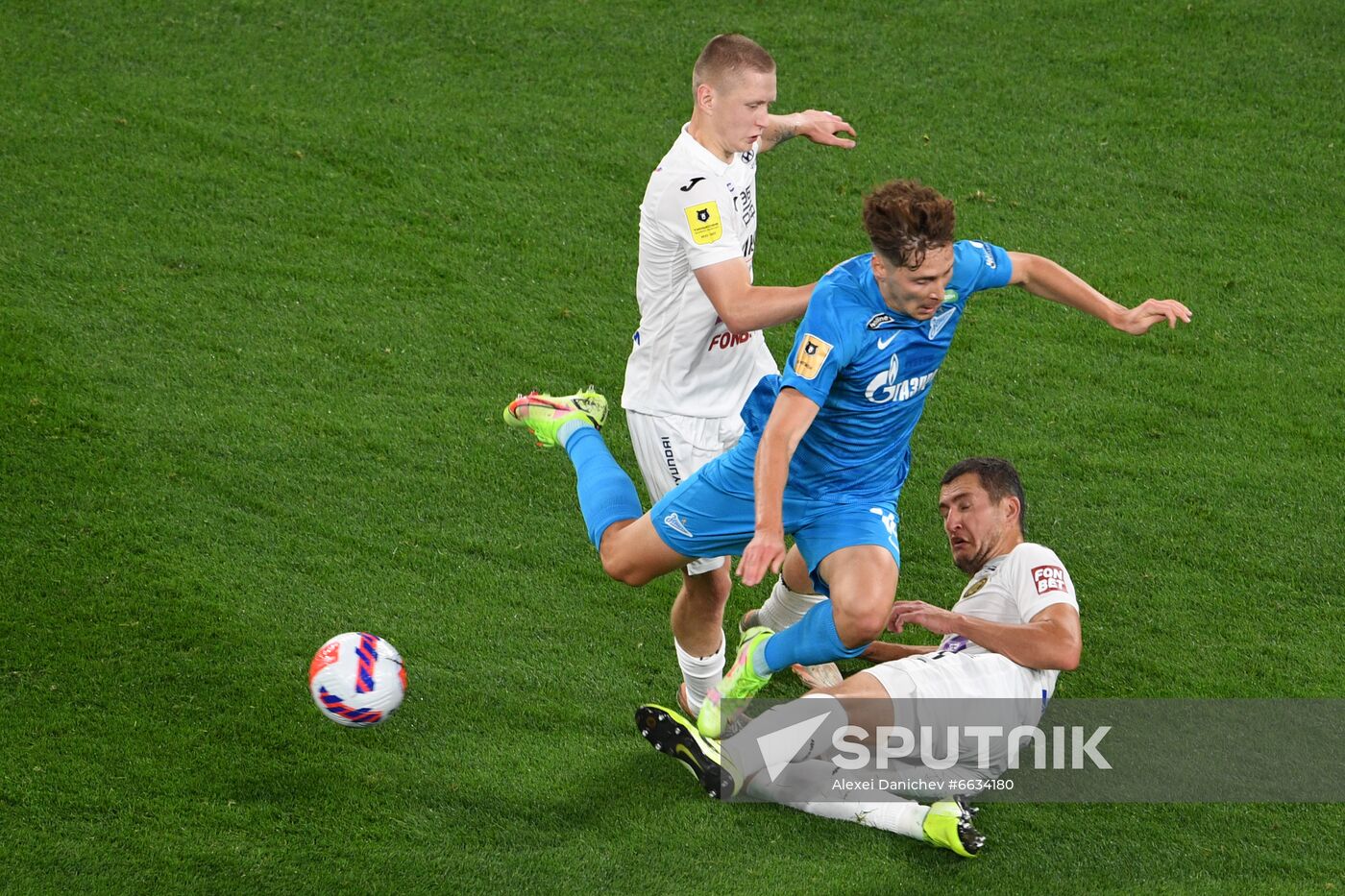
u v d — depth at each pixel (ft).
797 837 54.70
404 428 79.36
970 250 51.08
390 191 101.45
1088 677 64.54
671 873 52.54
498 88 113.80
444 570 69.21
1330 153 109.09
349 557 69.51
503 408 81.66
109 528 69.62
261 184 100.99
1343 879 53.31
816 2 126.11
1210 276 96.02
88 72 112.06
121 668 61.16
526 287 92.79
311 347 85.71
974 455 79.30
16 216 95.20
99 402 79.00
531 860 52.95
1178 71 118.01
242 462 75.46
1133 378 86.33
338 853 52.80
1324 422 82.84
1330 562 71.72
